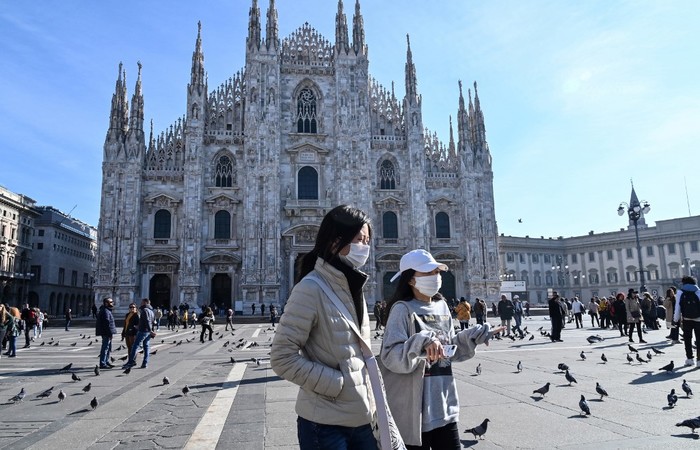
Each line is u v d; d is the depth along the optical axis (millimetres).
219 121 70312
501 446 8297
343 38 73312
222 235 67312
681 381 13945
